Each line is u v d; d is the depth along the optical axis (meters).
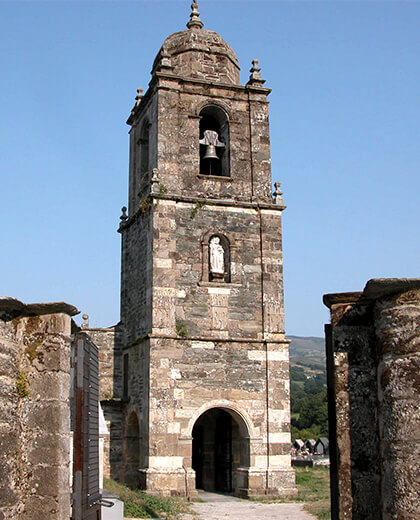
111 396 29.69
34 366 8.84
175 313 26.89
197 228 28.14
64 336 8.98
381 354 7.93
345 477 8.02
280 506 23.42
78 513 9.02
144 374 26.66
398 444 7.42
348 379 8.26
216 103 29.97
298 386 165.75
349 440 8.11
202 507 23.06
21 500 8.47
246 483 26.03
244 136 30.09
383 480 7.70
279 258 28.84
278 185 29.67
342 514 7.95
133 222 30.84
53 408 8.70
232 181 29.30
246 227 28.86
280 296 28.42
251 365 27.28
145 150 32.09
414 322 7.62
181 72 30.28
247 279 28.28
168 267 27.19
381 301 8.03
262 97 30.62
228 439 28.38
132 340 29.14
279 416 26.94
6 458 8.32
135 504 20.67
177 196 27.89
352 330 8.38
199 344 26.80
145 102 31.39
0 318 8.66
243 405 26.77
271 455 26.48
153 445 25.27
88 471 9.68
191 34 30.81
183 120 29.27
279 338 27.88
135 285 29.55
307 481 31.62
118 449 28.97
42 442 8.62
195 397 26.25
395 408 7.54
